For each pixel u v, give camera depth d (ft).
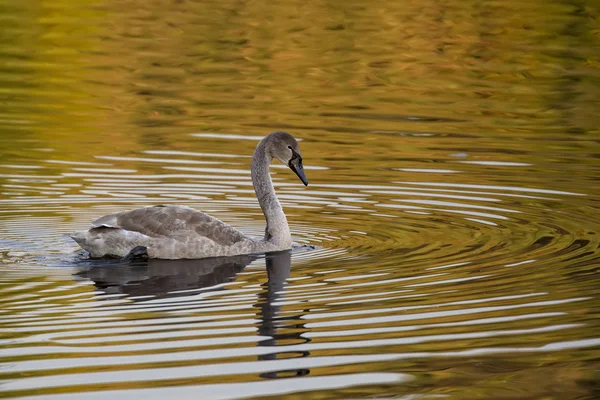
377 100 89.15
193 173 66.23
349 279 44.57
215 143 74.33
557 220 55.11
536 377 33.01
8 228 53.67
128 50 104.99
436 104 87.76
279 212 51.11
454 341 36.40
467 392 31.91
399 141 74.95
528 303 40.55
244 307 40.55
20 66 98.07
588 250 48.83
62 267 46.98
